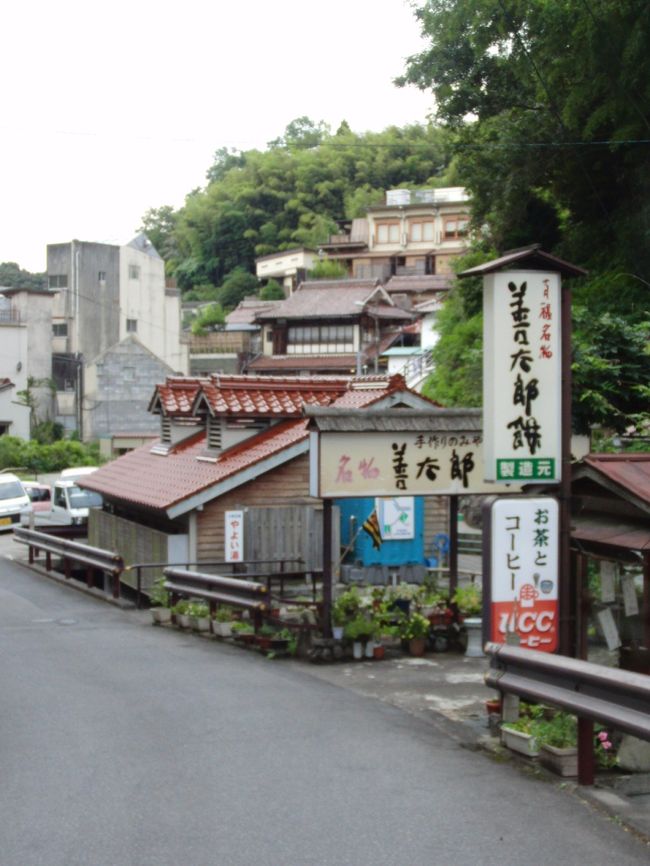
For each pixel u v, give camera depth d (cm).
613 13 1723
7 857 539
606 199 2338
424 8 2367
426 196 7144
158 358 6034
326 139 9000
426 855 538
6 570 2386
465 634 1287
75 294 6191
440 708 953
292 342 5650
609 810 611
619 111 1909
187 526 1848
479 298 3103
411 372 4153
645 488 760
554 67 2005
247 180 8975
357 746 779
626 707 606
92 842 561
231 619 1416
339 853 541
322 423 1175
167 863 529
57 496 3300
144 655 1252
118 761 735
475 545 2400
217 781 679
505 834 570
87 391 5888
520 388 832
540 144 2164
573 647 859
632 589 812
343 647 1226
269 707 930
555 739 702
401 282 6456
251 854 541
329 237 7319
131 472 2320
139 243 6688
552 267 837
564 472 834
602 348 1493
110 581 2211
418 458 1222
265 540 1830
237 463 1842
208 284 8369
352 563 1869
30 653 1272
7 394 5503
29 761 737
